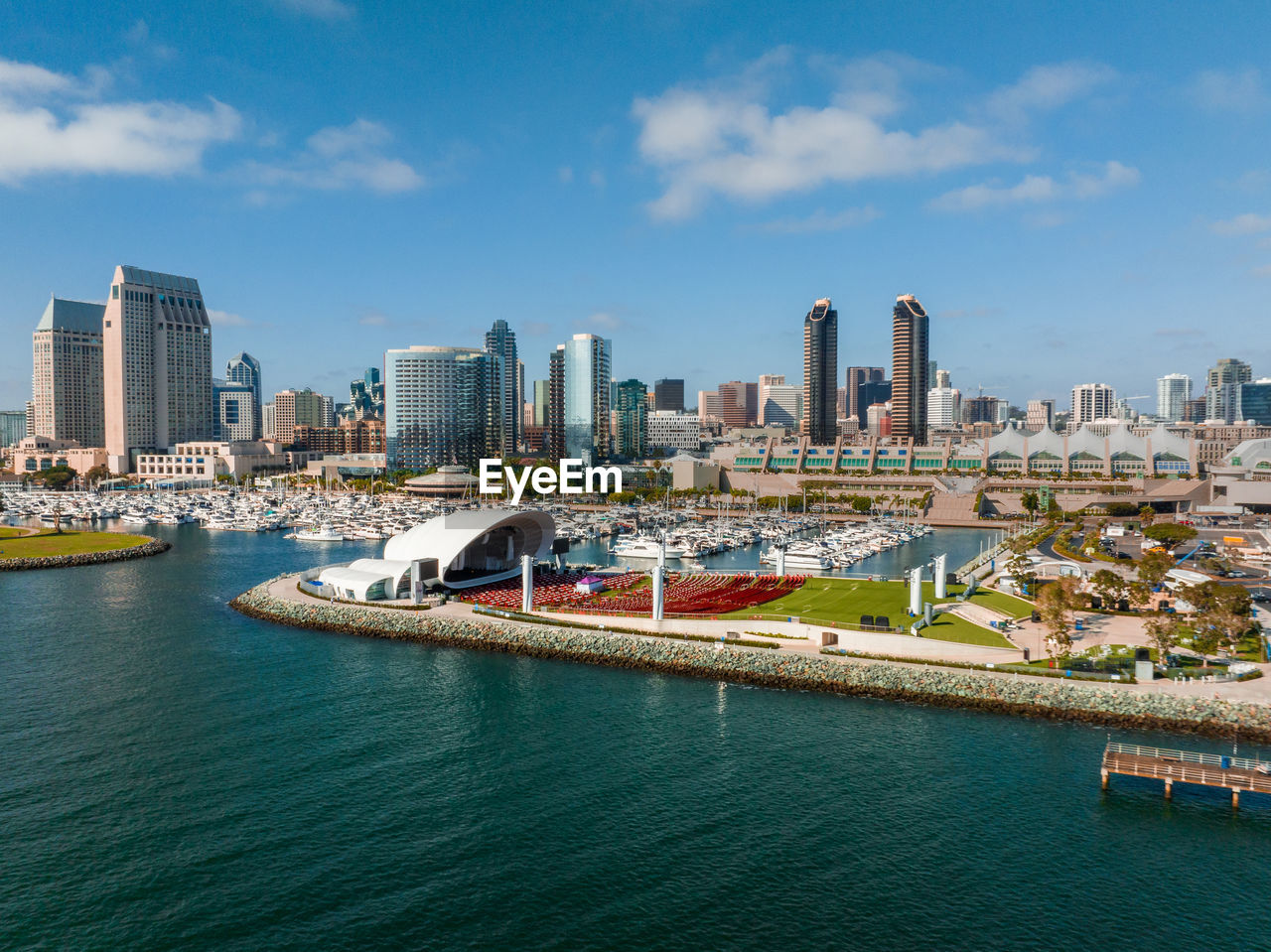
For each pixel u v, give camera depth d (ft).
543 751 310.45
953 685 366.02
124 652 446.60
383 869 229.86
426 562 564.30
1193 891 221.25
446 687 387.55
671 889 220.84
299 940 199.62
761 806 266.77
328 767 295.07
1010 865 233.55
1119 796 274.16
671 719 345.51
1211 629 376.68
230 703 363.56
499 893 218.79
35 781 281.95
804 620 465.88
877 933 203.10
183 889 219.41
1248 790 262.88
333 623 499.92
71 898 214.90
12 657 435.94
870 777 288.10
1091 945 199.41
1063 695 348.59
